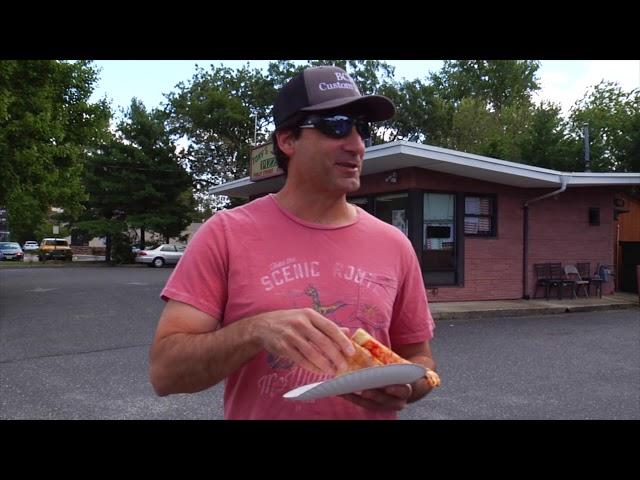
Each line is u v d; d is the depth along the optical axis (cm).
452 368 648
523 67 4466
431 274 1230
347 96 148
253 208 153
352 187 150
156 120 3325
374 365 120
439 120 3478
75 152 1641
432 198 1232
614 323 1023
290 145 154
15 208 1612
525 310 1158
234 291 142
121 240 3341
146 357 691
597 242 1458
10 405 486
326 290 143
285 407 138
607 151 2225
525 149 2186
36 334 855
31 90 1391
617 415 471
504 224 1323
